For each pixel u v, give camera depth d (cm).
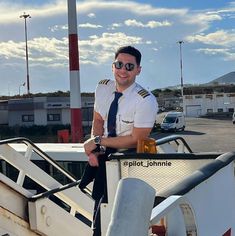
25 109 5878
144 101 353
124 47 354
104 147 370
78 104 2138
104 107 372
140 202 204
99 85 377
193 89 12531
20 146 928
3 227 434
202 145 4306
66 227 492
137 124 355
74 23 2155
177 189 261
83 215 566
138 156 359
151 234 268
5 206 436
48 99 5838
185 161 365
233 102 9506
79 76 2147
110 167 369
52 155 901
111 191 369
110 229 200
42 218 459
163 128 6059
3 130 5619
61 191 496
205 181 293
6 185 438
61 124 5797
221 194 328
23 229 451
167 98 12988
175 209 266
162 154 362
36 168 550
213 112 9581
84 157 887
